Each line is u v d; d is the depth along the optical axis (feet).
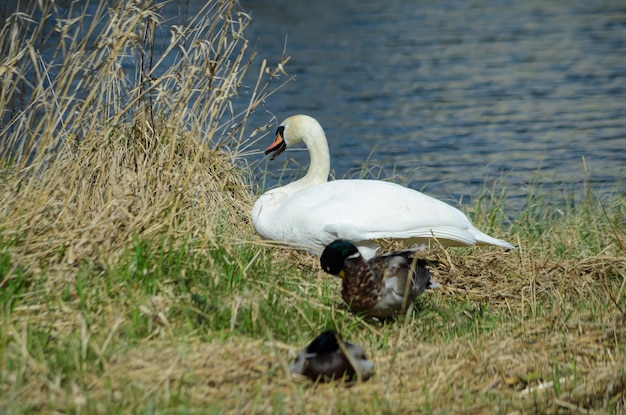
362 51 130.41
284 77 112.47
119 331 29.60
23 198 34.86
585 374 31.09
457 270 40.68
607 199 57.62
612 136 83.30
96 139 39.65
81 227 35.09
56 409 25.00
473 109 97.09
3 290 31.22
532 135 84.89
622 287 37.29
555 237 46.83
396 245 41.19
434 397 28.32
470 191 64.80
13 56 38.81
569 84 108.68
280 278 36.42
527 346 32.65
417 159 76.69
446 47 134.00
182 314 31.27
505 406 28.27
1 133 39.99
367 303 33.45
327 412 26.61
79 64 39.01
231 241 38.93
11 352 27.66
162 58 41.04
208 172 43.52
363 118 93.20
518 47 133.28
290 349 29.71
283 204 40.50
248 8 169.78
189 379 27.12
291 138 44.27
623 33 141.90
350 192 39.60
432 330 34.32
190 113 42.16
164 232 35.45
